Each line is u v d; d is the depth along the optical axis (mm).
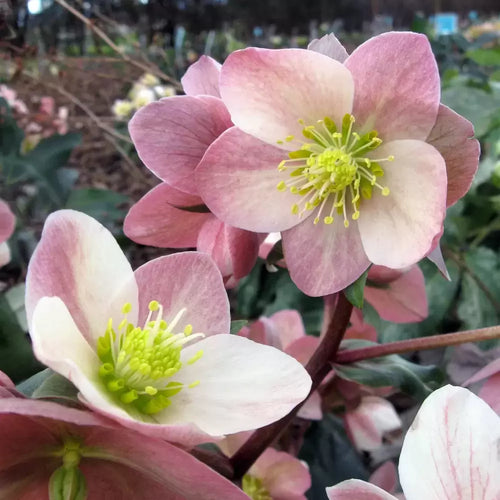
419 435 122
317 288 159
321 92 154
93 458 125
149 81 542
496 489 120
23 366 215
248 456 175
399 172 152
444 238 384
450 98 437
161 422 126
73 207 388
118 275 134
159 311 136
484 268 373
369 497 120
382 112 153
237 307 389
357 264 158
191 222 175
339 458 283
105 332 132
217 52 739
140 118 157
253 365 134
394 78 148
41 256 125
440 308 354
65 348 119
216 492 112
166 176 158
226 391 132
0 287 346
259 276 380
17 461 121
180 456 105
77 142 396
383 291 208
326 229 161
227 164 157
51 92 471
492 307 363
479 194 389
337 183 157
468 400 124
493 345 338
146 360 127
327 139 159
